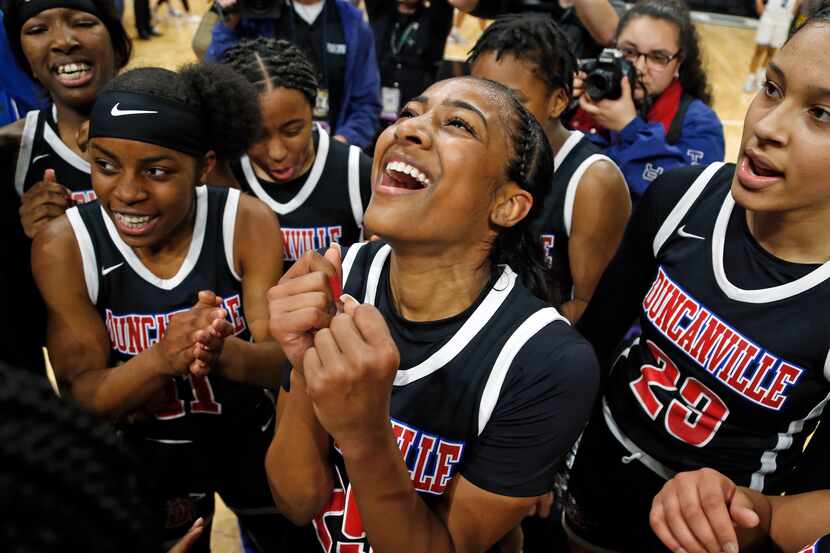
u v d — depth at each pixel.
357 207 1.69
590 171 1.59
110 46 1.58
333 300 0.78
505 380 0.89
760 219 1.06
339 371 0.68
